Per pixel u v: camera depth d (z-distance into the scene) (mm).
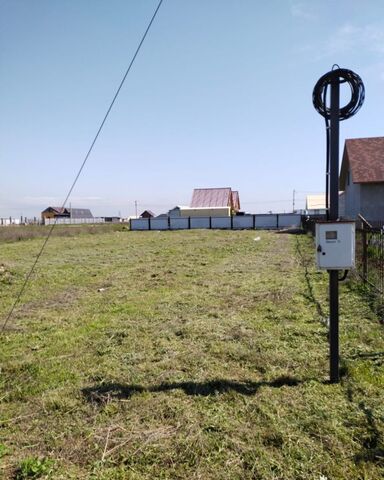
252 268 8508
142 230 30109
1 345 3957
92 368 3199
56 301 5926
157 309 5074
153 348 3631
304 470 1896
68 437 2240
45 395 2754
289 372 2982
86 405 2596
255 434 2186
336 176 2689
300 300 5242
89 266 9641
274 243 15102
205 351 3492
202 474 1896
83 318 4863
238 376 2961
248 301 5352
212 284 6730
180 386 2805
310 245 13086
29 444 2193
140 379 2945
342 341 3613
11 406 2652
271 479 1844
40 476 1907
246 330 4031
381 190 16562
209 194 40844
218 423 2297
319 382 2785
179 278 7492
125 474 1918
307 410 2410
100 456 2057
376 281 5434
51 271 8773
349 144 18578
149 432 2250
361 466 1913
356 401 2504
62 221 61938
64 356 3545
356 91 2723
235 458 2000
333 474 1867
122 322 4535
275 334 3898
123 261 10523
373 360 3146
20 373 3201
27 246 15875
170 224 30656
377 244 5633
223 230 26797
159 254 12102
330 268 2633
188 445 2100
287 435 2162
